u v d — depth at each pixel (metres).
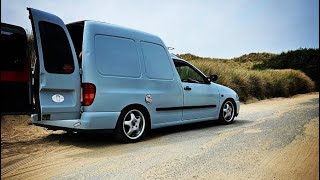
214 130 7.12
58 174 3.82
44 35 4.84
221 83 15.30
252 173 3.86
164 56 6.58
